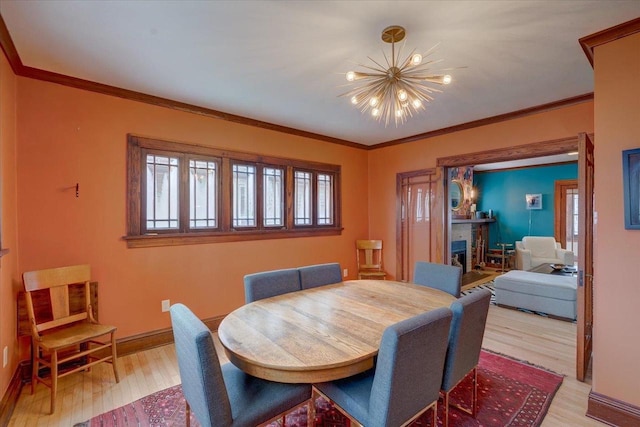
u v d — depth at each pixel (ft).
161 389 7.63
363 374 5.55
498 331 11.34
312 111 11.37
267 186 13.04
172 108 10.34
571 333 11.12
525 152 11.30
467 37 6.64
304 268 8.98
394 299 7.48
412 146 15.12
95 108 8.98
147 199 9.97
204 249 11.07
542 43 6.88
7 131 7.09
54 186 8.36
